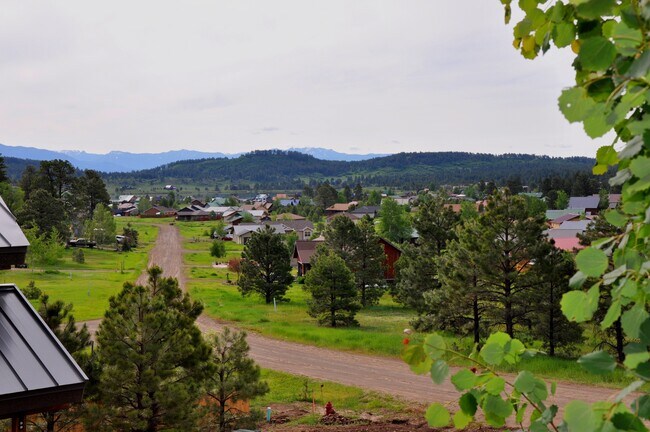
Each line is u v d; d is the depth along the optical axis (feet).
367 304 150.92
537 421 4.46
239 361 50.03
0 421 20.89
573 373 69.51
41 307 41.68
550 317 79.46
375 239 150.51
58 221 269.03
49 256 214.07
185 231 422.00
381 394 71.26
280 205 604.08
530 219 80.79
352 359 90.79
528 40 5.14
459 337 90.43
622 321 3.79
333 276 117.50
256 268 155.43
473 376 4.73
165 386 42.06
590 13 3.99
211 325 120.88
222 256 265.34
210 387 47.57
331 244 150.71
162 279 50.06
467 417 4.80
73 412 40.19
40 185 312.50
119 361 40.73
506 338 4.76
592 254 4.15
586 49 3.89
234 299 158.61
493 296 83.76
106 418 40.55
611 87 3.98
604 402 3.56
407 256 132.46
